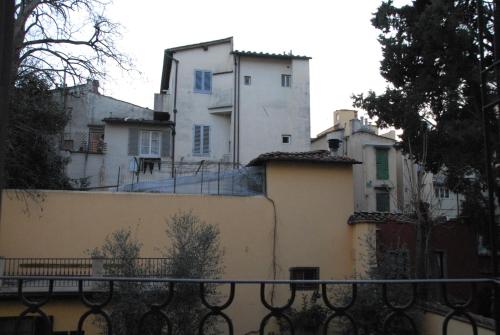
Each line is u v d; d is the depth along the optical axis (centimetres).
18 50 1352
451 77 1658
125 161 2884
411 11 1855
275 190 1859
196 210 1766
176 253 1413
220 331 1283
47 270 1587
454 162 1689
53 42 1477
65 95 1605
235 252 1780
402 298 631
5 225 1598
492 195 308
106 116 3073
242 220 1808
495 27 298
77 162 2795
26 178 1778
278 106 3088
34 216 1627
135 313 1096
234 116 3020
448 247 1923
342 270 1853
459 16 1574
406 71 1897
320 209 1880
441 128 1723
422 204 1812
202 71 3128
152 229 1711
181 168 2828
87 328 1323
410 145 1853
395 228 1805
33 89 1544
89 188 2420
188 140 3030
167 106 3108
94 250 1488
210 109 3083
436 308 1127
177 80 3092
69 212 1656
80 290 293
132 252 1391
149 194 1733
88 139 3020
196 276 1331
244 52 3077
